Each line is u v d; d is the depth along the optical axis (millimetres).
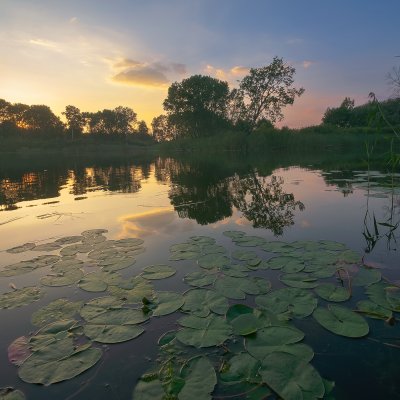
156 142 71188
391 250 3303
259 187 8047
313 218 4727
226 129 35875
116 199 6941
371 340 1900
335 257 3133
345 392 1525
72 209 5969
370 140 23641
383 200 5750
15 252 3654
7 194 8055
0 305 2475
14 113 56094
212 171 12797
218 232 4219
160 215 5316
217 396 1507
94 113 63031
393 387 1554
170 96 37969
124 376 1680
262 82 27828
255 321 2098
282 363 1686
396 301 2303
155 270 2992
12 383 1670
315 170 11523
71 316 2273
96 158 29172
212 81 36844
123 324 2148
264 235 4012
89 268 3121
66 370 1740
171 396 1524
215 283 2680
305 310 2225
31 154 41594
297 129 27719
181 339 1955
